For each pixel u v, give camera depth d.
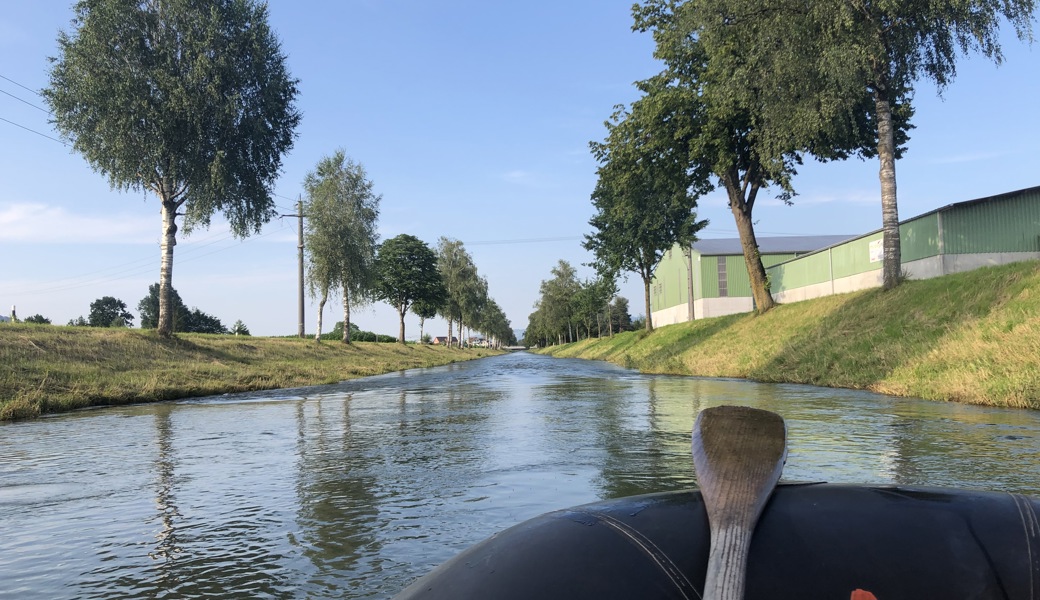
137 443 7.43
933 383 10.48
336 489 4.71
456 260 84.19
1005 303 12.02
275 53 25.05
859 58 16.14
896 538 1.11
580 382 17.39
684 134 23.41
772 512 1.19
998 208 20.48
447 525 3.68
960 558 1.07
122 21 21.31
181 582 2.92
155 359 19.94
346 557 3.18
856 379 12.91
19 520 4.04
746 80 19.06
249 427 8.73
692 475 4.82
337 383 20.55
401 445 6.71
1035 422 7.05
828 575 1.03
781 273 33.62
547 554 1.17
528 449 6.19
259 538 3.54
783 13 17.61
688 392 12.56
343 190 40.19
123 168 21.64
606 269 44.41
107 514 4.16
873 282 24.80
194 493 4.70
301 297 39.50
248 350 26.77
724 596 0.95
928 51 17.27
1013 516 1.18
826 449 5.54
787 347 18.00
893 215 17.97
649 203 27.98
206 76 22.61
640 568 1.09
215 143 23.53
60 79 21.16
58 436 8.27
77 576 3.03
